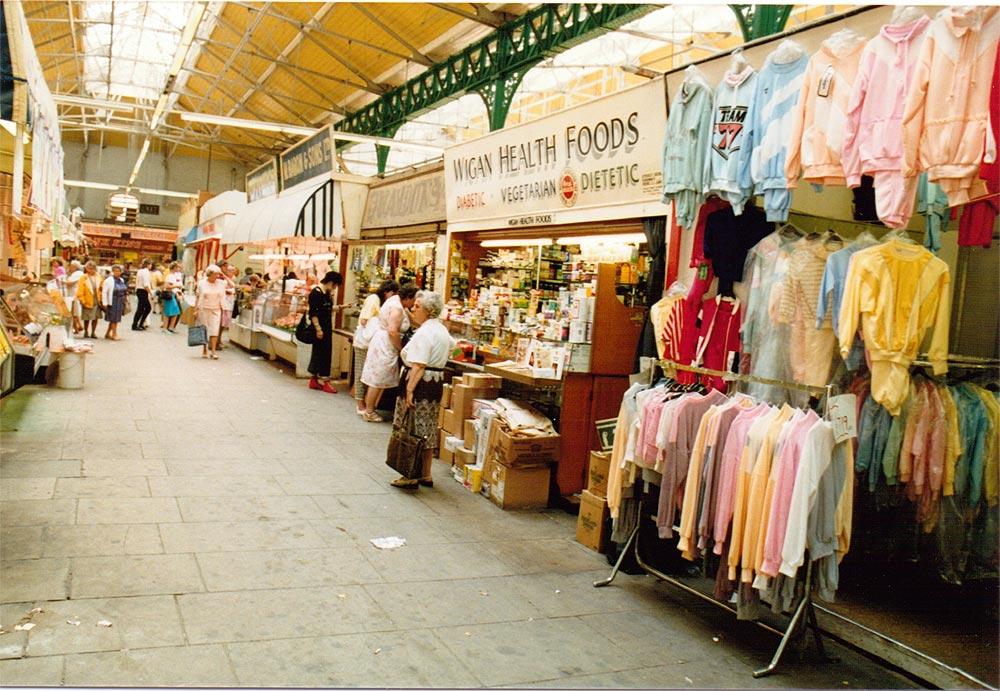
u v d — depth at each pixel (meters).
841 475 3.17
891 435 3.60
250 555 3.98
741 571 3.31
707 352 4.33
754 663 3.35
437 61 16.03
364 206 11.55
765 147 3.62
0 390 5.41
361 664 2.96
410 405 5.56
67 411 7.22
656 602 3.96
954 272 4.52
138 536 4.09
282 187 14.21
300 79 19.75
